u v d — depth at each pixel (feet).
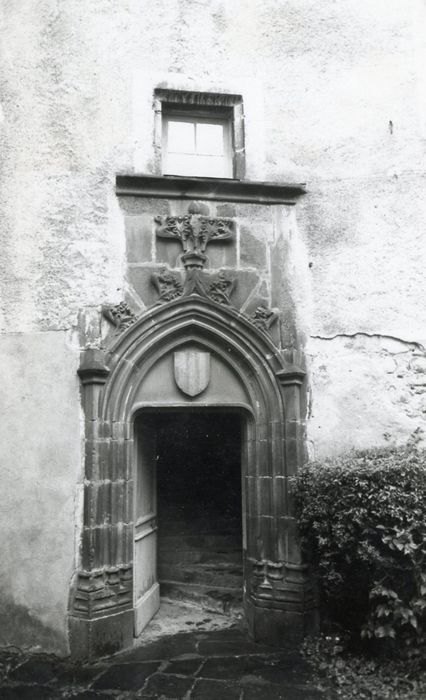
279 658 14.19
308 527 14.62
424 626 13.14
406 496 12.93
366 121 17.17
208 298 16.05
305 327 16.34
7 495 15.15
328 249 16.66
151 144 16.80
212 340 16.25
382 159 16.96
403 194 16.76
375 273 16.46
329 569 13.89
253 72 17.44
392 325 16.21
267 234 16.75
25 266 15.94
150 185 16.31
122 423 15.38
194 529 20.65
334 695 12.21
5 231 16.14
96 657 14.16
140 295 16.01
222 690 12.45
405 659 13.17
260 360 16.06
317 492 14.01
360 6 17.80
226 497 20.98
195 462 21.21
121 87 16.87
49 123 16.58
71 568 14.67
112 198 16.26
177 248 16.38
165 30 17.35
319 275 16.56
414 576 12.90
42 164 16.37
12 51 17.11
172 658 14.25
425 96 17.33
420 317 16.20
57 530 14.87
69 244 15.97
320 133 17.19
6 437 15.37
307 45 17.61
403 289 16.35
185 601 18.81
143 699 12.08
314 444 15.76
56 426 15.23
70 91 16.72
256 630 15.23
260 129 17.17
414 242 16.56
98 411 15.08
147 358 15.88
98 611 14.35
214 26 17.57
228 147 17.94
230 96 17.33
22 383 15.52
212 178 16.38
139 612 15.83
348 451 15.65
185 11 17.52
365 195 16.80
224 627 16.52
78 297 15.72
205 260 16.29
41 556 14.84
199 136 17.97
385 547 13.33
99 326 15.60
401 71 17.39
